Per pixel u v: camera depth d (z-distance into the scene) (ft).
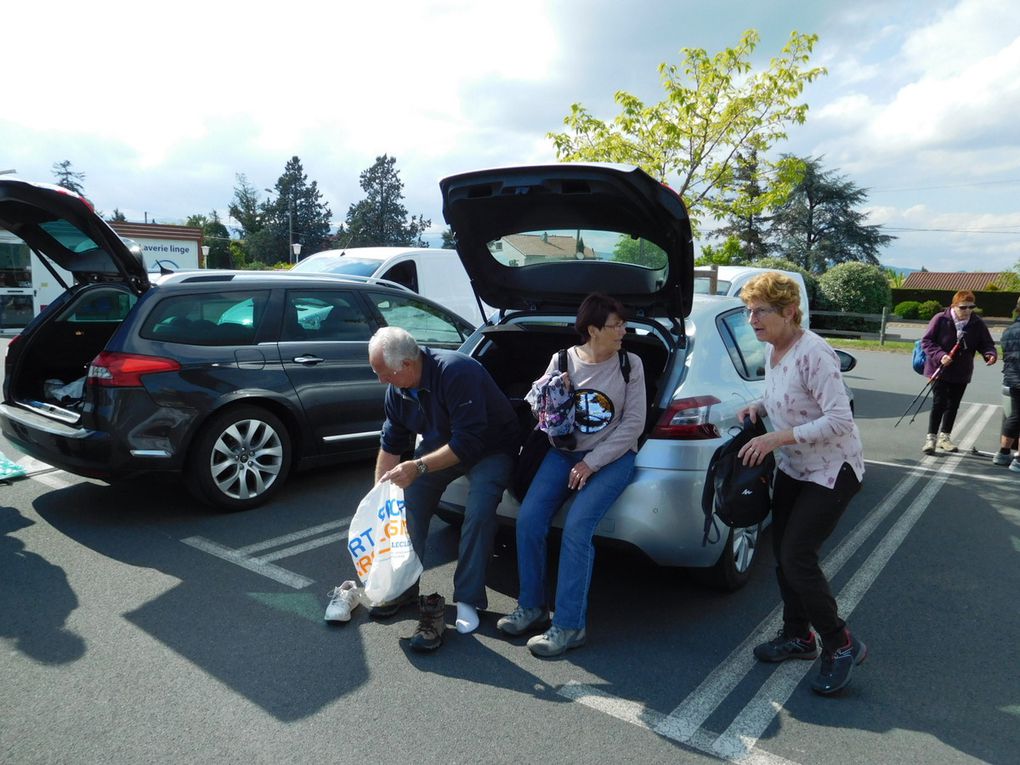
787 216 179.11
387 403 11.47
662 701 9.18
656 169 29.40
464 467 11.35
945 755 8.17
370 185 278.67
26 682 9.30
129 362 14.14
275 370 16.22
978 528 15.94
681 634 10.96
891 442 25.09
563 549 10.36
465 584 11.03
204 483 15.21
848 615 11.71
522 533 10.75
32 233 15.67
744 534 12.47
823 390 8.71
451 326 20.79
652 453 10.80
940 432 26.22
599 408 10.51
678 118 28.76
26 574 12.57
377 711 8.84
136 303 14.74
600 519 10.43
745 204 30.04
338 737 8.32
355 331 18.06
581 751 8.16
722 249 61.67
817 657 10.29
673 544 10.75
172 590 12.09
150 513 15.75
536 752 8.13
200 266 72.02
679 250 11.29
